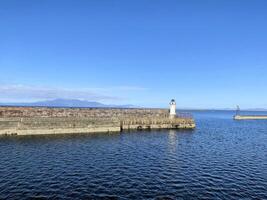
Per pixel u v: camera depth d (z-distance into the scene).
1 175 25.02
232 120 138.62
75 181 23.86
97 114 55.31
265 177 26.31
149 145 43.75
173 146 43.69
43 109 48.53
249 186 23.41
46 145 39.97
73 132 51.03
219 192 21.75
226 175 26.78
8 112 45.34
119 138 49.62
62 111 50.62
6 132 45.28
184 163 31.72
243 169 29.41
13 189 21.50
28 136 46.06
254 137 60.72
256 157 36.31
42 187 22.11
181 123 71.12
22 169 27.23
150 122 65.31
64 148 38.50
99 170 27.64
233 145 47.09
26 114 46.88
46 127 48.22
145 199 19.98
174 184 23.58
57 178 24.58
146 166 29.78
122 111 60.72
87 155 34.69
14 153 34.25
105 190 21.75
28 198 19.72
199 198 20.36
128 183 23.62
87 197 20.16
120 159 32.97
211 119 144.88
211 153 38.62
